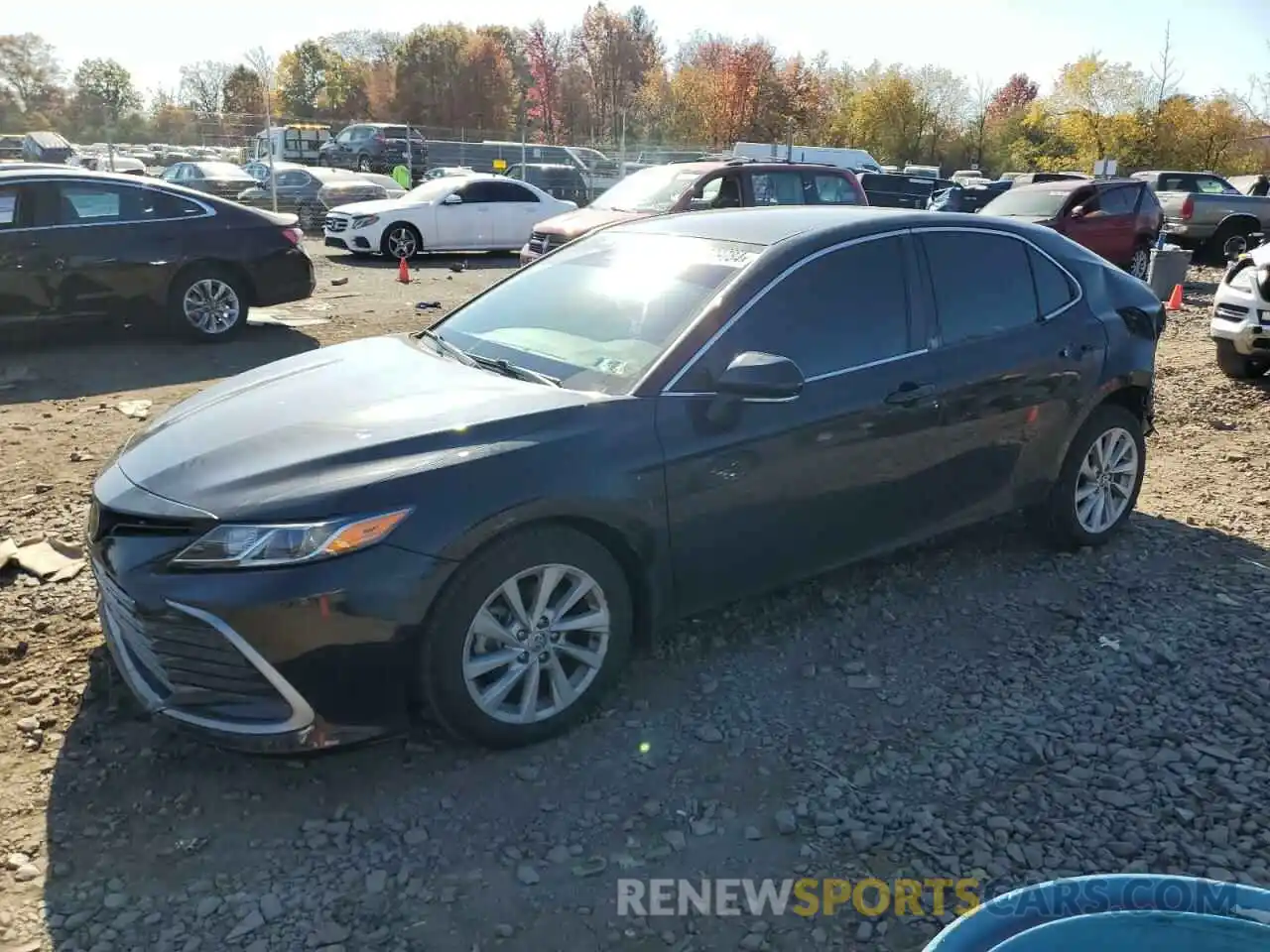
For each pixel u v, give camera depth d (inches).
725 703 142.4
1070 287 189.8
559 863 111.2
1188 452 269.4
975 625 166.7
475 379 145.6
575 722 135.3
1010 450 178.1
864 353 158.2
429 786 123.6
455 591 121.0
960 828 117.0
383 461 122.6
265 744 116.3
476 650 125.1
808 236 159.0
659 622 142.5
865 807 120.6
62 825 116.0
